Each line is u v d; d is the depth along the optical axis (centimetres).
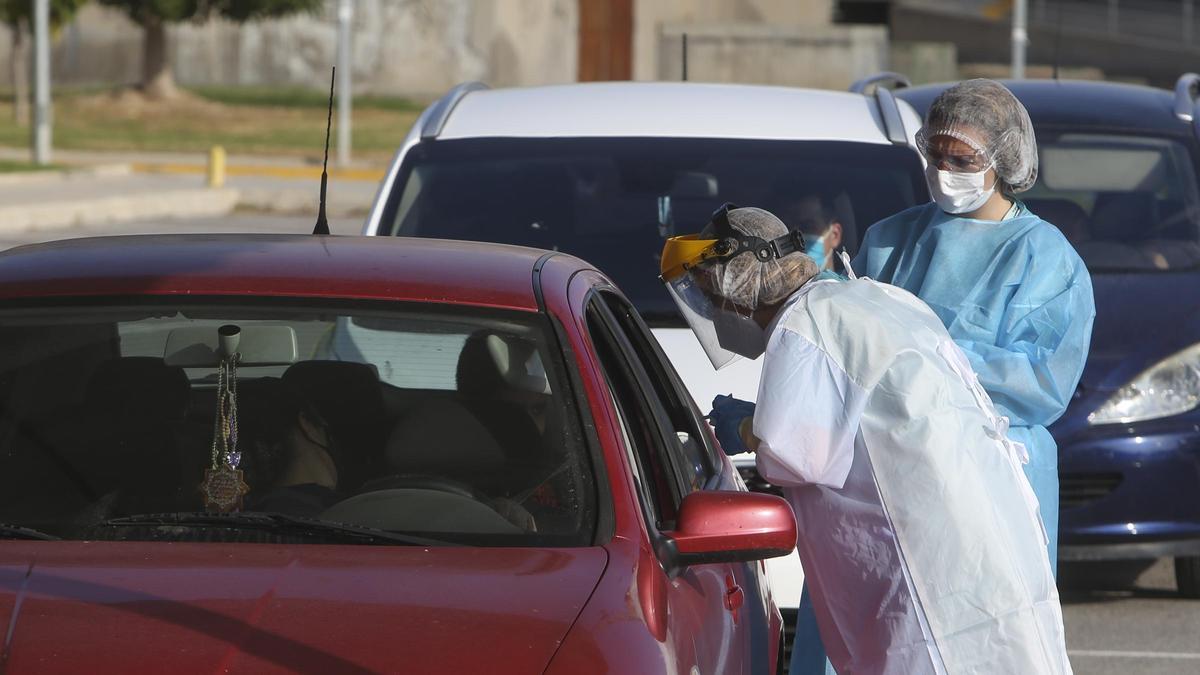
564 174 2634
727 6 16575
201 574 1216
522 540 1312
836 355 1431
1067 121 3278
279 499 1379
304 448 1417
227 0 14188
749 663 1476
